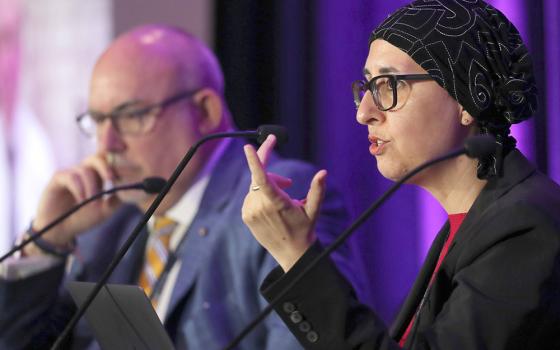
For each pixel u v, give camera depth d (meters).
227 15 10.16
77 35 10.94
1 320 7.10
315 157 9.66
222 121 7.25
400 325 4.55
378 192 9.30
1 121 11.42
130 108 7.02
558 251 3.80
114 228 7.45
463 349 3.68
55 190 7.30
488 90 4.22
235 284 6.46
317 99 9.66
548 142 7.44
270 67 9.92
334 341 3.81
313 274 3.89
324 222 6.53
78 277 7.40
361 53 9.45
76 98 10.87
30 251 7.26
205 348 6.33
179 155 7.06
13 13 11.42
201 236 6.69
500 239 3.89
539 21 7.52
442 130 4.24
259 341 6.28
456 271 4.03
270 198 3.91
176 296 6.52
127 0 10.68
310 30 9.74
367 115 4.33
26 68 11.29
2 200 11.34
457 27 4.26
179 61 7.12
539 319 3.71
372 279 9.12
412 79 4.23
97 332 4.56
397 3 9.18
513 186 4.13
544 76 7.48
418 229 8.92
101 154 7.11
